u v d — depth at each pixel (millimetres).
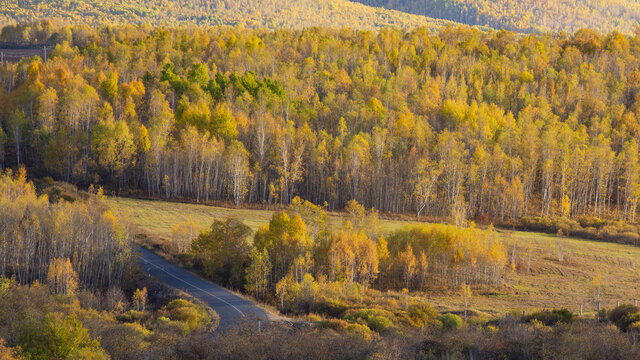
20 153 135125
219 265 81625
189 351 39250
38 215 88125
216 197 129375
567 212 128500
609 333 40844
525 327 43125
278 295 72688
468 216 129375
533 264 95000
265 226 85750
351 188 135375
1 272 79562
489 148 146500
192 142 128500
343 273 78062
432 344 39844
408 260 83875
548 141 141875
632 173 134000
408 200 133625
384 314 61125
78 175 124375
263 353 37719
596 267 94500
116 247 83000
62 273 71312
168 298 71500
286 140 136500
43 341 38500
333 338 40812
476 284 86500
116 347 40375
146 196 124188
